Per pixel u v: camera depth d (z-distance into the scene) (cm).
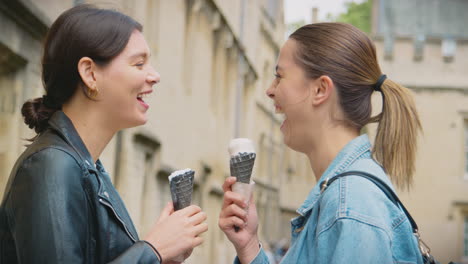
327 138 240
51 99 244
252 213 278
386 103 237
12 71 609
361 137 236
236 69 2000
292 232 240
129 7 875
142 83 243
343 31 240
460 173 3164
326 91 236
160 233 233
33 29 608
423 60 3153
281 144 3506
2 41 562
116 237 233
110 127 244
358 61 237
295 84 243
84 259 224
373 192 212
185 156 1334
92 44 235
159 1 1089
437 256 3133
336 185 216
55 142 225
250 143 268
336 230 207
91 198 226
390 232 205
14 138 607
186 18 1422
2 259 219
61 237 210
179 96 1271
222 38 1789
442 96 3161
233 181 267
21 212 212
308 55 240
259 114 2970
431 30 3728
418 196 3162
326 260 208
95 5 245
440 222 3147
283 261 228
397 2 3819
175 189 254
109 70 238
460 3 3775
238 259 283
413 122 235
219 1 1684
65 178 216
